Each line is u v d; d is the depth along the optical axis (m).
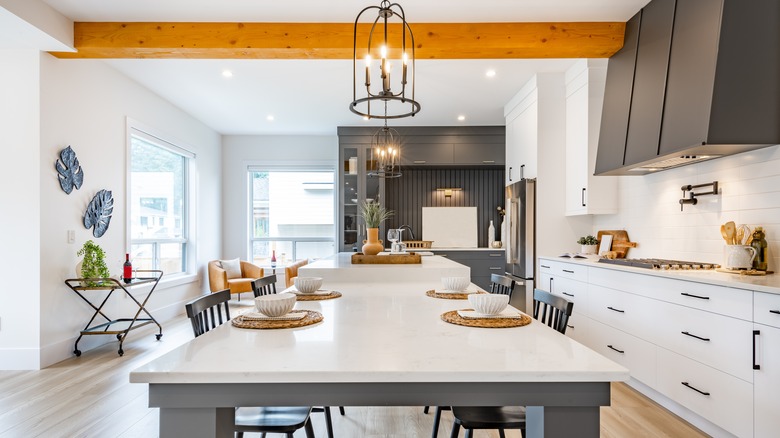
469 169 7.00
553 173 4.55
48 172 3.63
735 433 2.19
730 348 2.22
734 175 2.85
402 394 1.03
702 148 2.64
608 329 3.35
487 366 1.04
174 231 6.00
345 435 2.46
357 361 1.08
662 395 2.85
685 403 2.55
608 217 4.34
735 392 2.19
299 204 7.59
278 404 1.03
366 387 1.03
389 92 1.77
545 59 4.18
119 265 4.52
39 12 3.13
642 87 3.22
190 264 6.29
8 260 3.54
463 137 6.61
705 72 2.58
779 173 2.52
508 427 1.56
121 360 3.79
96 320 4.16
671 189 3.46
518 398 1.03
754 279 2.31
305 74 4.53
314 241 7.56
